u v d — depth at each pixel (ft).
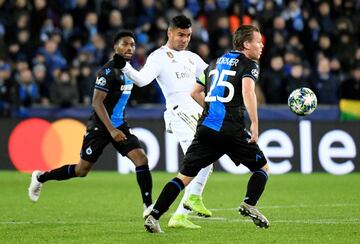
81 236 99.30
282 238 96.68
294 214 122.21
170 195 98.17
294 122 203.10
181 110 115.14
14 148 199.82
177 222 106.83
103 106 116.37
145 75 111.86
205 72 107.55
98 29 230.07
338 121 204.44
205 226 108.68
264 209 129.08
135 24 232.12
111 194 154.10
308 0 248.11
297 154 202.69
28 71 205.26
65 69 206.59
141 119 199.62
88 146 119.65
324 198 146.10
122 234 100.68
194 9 242.17
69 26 223.51
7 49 219.41
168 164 198.70
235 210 128.88
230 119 97.30
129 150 115.75
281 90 214.90
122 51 113.19
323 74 219.82
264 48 230.68
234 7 236.84
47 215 122.42
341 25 240.94
